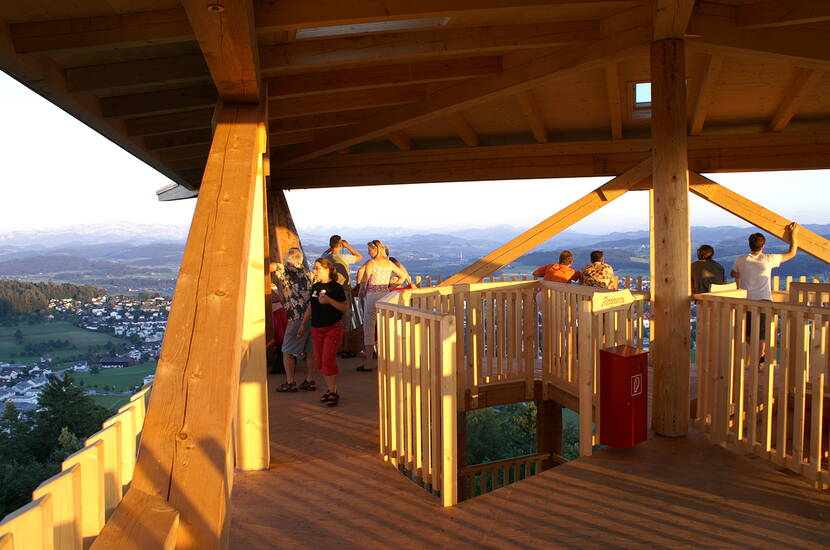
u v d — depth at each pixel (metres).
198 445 1.96
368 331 8.06
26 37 4.10
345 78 6.39
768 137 9.80
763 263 7.23
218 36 3.37
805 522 3.72
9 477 19.72
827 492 4.16
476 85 6.95
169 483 1.87
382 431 4.96
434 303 6.16
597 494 4.17
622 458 4.83
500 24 5.62
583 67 5.95
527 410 27.16
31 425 23.28
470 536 3.60
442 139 10.83
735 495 4.12
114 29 4.14
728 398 5.01
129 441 2.12
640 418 4.97
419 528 3.71
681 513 3.86
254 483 4.43
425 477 4.39
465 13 4.57
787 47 5.56
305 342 7.00
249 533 3.66
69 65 4.86
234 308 2.44
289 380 7.02
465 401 6.57
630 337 6.85
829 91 8.42
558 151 10.50
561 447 7.96
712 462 4.72
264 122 4.96
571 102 9.14
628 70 8.11
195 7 3.04
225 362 2.22
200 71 5.07
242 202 3.09
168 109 5.76
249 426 4.69
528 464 7.87
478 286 6.59
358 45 5.45
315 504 4.07
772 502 4.01
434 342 4.13
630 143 10.23
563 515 3.86
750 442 4.82
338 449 5.14
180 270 2.61
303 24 4.23
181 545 1.80
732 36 5.38
